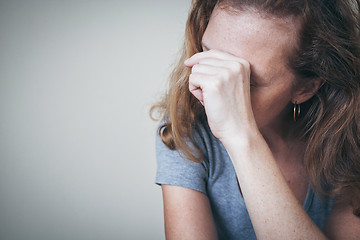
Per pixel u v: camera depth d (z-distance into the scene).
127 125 2.07
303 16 0.65
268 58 0.66
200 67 0.67
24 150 2.04
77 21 2.04
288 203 0.66
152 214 2.08
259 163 0.67
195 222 0.79
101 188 2.06
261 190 0.66
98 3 2.04
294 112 0.79
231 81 0.65
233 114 0.67
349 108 0.79
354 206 0.82
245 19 0.64
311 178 0.85
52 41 2.03
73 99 2.05
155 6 2.04
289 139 0.87
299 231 0.66
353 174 0.82
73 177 2.05
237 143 0.67
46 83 2.04
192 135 0.84
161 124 0.90
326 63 0.72
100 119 2.06
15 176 2.03
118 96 2.06
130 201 2.07
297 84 0.72
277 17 0.64
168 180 0.83
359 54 0.73
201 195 0.84
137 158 2.07
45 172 2.05
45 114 2.04
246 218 0.87
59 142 2.05
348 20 0.71
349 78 0.75
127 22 2.05
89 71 2.05
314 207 0.88
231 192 0.87
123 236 2.06
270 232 0.66
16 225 2.03
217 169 0.87
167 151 0.86
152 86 2.07
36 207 2.04
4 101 2.02
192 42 0.82
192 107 0.84
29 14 2.01
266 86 0.69
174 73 0.90
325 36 0.69
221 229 0.91
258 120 0.76
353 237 0.81
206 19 0.80
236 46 0.66
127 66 2.05
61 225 2.04
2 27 2.00
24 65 2.03
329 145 0.82
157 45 2.05
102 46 2.05
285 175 0.89
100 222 2.05
